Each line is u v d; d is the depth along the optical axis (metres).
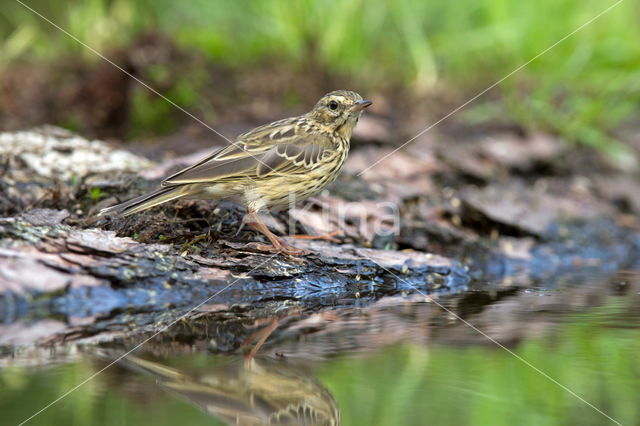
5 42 20.23
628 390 6.31
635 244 13.99
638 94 19.16
